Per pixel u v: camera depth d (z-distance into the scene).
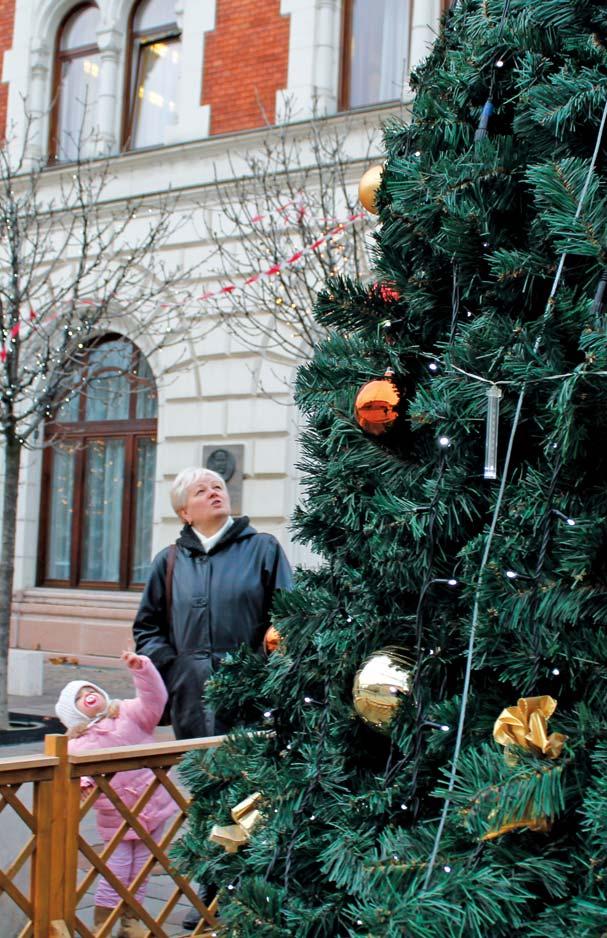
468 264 1.91
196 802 2.31
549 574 1.67
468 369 1.75
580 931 1.45
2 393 9.66
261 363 12.27
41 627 14.07
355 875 1.74
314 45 12.57
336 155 11.23
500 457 1.84
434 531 1.83
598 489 1.72
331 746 2.00
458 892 1.56
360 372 2.02
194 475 4.27
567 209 1.70
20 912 2.83
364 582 1.96
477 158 1.88
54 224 12.81
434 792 1.60
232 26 13.14
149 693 3.85
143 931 3.35
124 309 12.11
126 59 14.29
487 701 1.80
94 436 14.44
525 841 1.66
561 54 1.93
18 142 14.55
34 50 14.66
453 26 2.26
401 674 1.83
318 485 2.12
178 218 13.03
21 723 8.91
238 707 2.36
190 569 4.14
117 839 3.03
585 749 1.60
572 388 1.55
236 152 12.75
